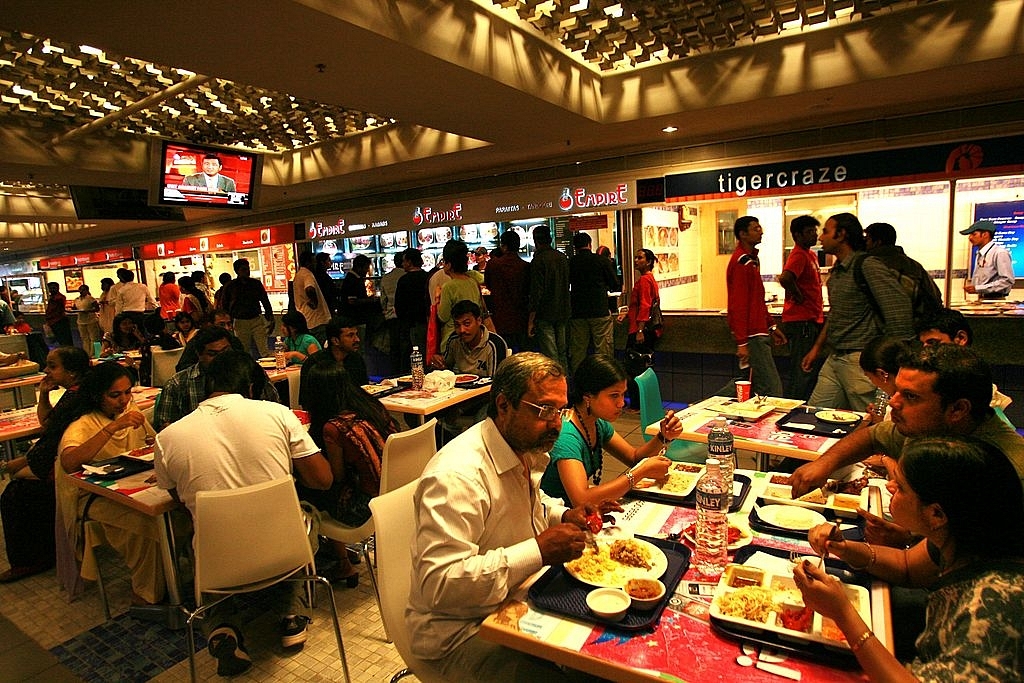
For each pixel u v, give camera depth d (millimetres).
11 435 3811
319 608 2926
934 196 5570
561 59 4367
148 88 4676
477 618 1579
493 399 1676
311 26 2814
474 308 4656
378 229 8586
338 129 6164
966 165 4773
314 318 7332
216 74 3477
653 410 3521
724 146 5781
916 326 2551
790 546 1744
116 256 13195
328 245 9773
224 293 7418
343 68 3414
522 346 6020
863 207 5949
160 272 12977
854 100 4594
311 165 7164
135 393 4969
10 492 3365
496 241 7043
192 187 5578
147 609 2844
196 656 2602
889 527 1692
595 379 2199
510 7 3572
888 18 3867
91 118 5352
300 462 2621
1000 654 1068
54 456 3209
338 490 2826
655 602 1402
